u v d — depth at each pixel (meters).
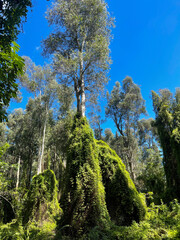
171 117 11.80
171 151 11.20
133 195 5.76
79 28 9.50
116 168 6.41
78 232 4.38
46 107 18.84
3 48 2.08
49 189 8.70
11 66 2.13
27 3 2.69
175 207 5.42
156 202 10.38
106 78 9.73
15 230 5.07
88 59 8.24
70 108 20.56
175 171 10.50
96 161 5.89
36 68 18.69
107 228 4.46
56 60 9.02
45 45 10.45
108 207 5.69
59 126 20.14
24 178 18.42
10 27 2.47
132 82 23.55
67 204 4.95
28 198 8.25
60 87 14.57
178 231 3.82
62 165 19.34
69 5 9.22
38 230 5.90
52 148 25.47
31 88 18.98
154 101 14.03
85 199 4.91
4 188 7.54
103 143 7.79
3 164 6.66
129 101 21.39
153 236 3.90
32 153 23.16
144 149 24.94
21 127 24.34
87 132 6.29
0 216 7.42
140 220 5.24
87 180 5.07
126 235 4.02
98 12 9.41
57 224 5.21
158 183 12.71
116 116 23.14
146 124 30.89
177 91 13.10
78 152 5.73
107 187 6.04
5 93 2.30
